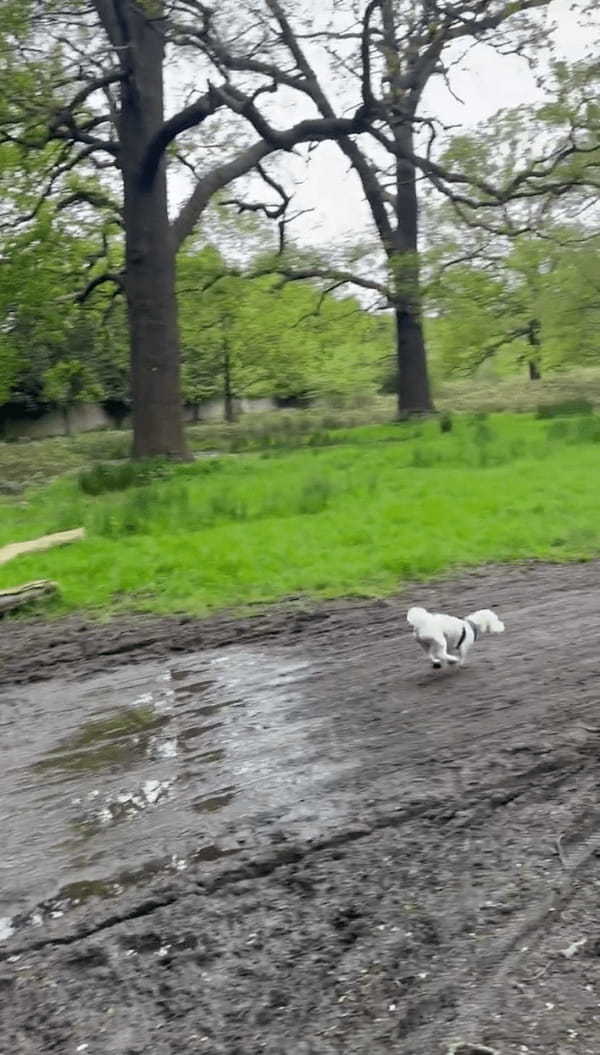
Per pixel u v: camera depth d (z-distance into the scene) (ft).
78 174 96.27
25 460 106.52
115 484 66.49
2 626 33.55
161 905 15.17
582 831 15.92
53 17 76.79
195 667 26.94
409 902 14.42
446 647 23.80
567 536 37.96
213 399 170.71
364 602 31.68
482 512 44.14
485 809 16.96
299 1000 12.66
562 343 119.96
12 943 14.71
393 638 27.48
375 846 16.11
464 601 30.55
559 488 48.67
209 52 78.43
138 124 81.46
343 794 18.15
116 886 15.93
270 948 13.74
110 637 30.71
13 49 74.74
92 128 86.12
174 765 20.49
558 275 111.55
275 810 17.84
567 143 92.48
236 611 31.96
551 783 17.67
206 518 48.55
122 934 14.51
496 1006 12.10
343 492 53.78
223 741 21.43
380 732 20.85
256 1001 12.74
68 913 15.33
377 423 123.03
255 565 37.01
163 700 24.63
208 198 84.53
